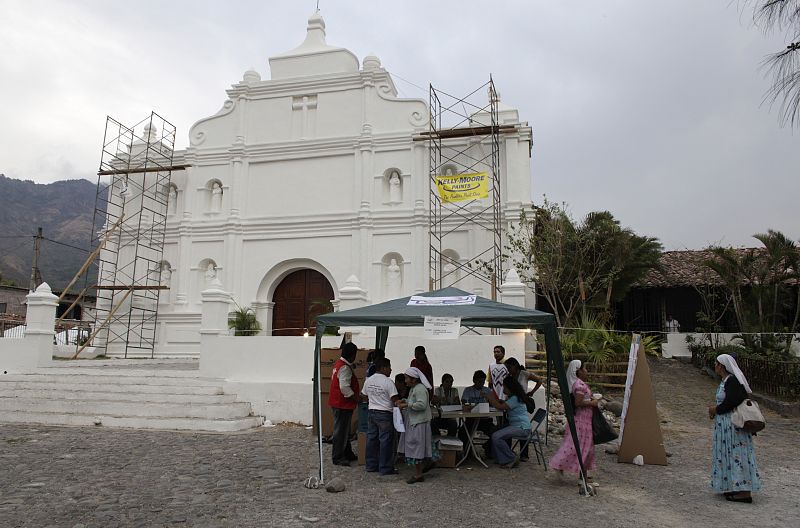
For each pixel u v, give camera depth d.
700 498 7.62
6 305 39.44
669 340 21.73
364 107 22.36
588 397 8.23
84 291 22.52
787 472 9.17
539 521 6.59
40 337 16.14
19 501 6.98
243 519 6.52
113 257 23.64
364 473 8.77
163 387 13.70
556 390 14.59
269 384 13.50
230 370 14.28
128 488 7.64
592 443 8.16
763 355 18.44
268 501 7.22
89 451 9.87
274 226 22.30
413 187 21.42
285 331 22.19
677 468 9.38
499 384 9.98
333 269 21.52
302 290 22.41
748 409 7.42
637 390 9.87
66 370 15.85
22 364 16.02
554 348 8.18
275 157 22.86
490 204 20.89
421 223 20.97
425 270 20.75
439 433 9.95
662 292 25.66
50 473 8.34
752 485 7.37
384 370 8.98
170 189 23.83
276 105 23.36
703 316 21.64
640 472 9.09
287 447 10.61
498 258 19.92
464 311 8.54
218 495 7.41
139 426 12.31
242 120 23.38
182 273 22.59
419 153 21.58
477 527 6.36
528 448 10.11
